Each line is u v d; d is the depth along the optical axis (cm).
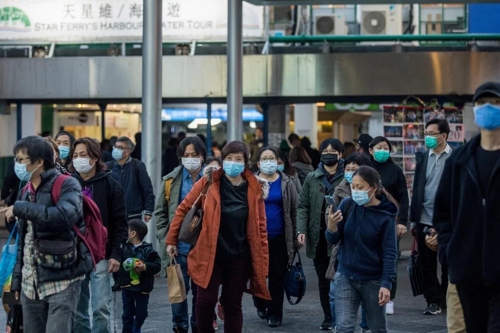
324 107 3033
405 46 2309
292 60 2155
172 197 1032
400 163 1759
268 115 2322
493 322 630
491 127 634
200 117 2480
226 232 854
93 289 894
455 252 646
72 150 910
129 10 2450
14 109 2380
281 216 1102
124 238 908
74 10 2458
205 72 2170
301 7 2984
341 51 2297
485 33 2539
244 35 2314
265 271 864
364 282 794
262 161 1096
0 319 1118
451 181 656
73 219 719
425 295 1191
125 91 2194
